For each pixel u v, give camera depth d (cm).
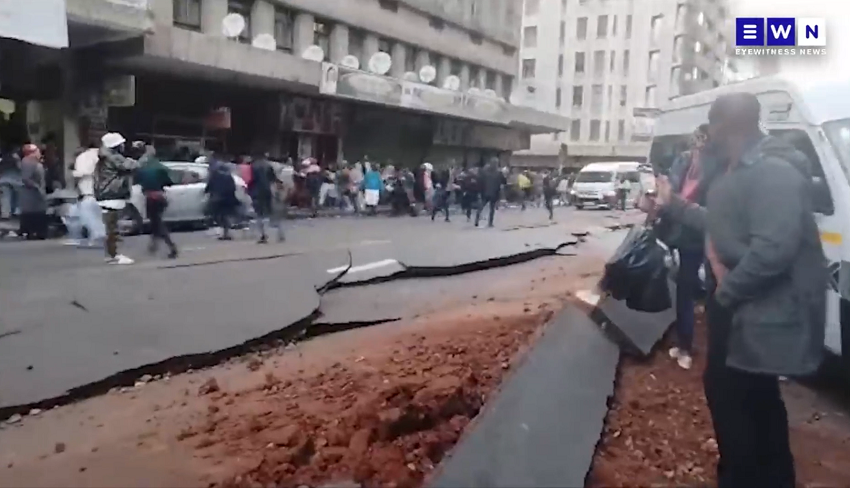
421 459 395
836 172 571
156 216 1119
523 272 1220
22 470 396
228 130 2412
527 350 571
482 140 3872
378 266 1100
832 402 559
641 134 1120
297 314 760
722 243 315
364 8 2920
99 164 1431
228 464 398
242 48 2028
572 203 3416
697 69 6569
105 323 690
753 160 306
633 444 416
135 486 374
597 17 6144
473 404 482
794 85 633
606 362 556
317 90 2400
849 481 406
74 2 1506
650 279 652
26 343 614
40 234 1347
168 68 1938
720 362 326
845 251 552
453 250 1334
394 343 686
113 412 498
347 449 404
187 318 725
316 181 2147
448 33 3591
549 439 389
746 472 323
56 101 1827
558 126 4294
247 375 592
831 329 560
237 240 1395
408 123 3228
